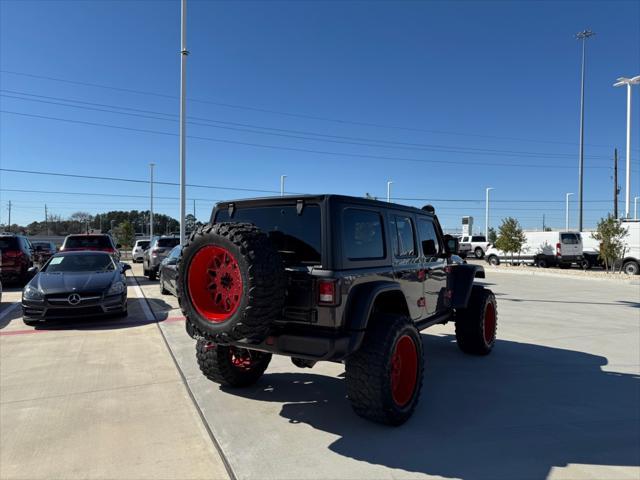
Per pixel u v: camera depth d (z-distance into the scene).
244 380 4.87
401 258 4.71
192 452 3.48
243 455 3.43
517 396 4.79
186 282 3.73
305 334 3.59
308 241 3.82
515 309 10.98
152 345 6.74
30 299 7.88
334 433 3.83
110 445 3.58
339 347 3.52
